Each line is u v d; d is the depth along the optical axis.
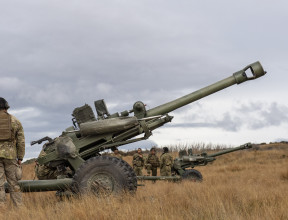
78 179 6.36
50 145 7.19
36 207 5.94
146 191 7.05
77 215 4.60
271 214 4.49
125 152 31.23
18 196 6.19
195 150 39.97
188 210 4.93
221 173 18.92
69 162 6.95
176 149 39.56
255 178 14.05
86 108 7.36
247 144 17.28
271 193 6.52
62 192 6.77
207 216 4.56
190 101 7.72
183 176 14.24
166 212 4.80
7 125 6.05
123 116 7.31
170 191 6.95
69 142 6.95
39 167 7.59
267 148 39.75
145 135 7.27
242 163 30.06
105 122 6.99
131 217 4.41
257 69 7.64
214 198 5.68
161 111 7.63
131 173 6.40
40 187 6.72
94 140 7.09
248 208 5.12
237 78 7.75
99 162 6.40
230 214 4.55
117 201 5.84
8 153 6.08
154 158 15.19
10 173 6.17
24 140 6.30
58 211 5.14
